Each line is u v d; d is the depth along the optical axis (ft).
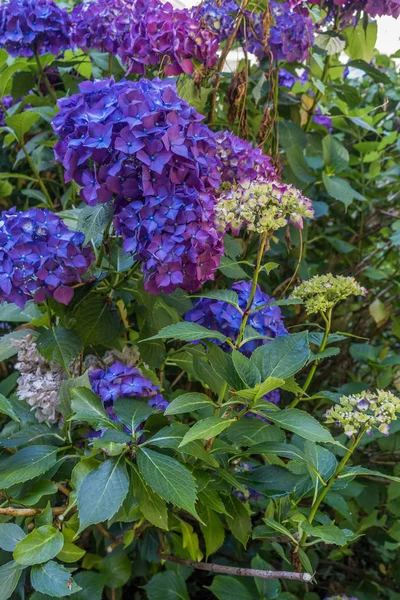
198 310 5.76
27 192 7.80
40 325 6.18
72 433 5.62
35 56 8.03
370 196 10.09
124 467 4.32
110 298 5.84
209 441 4.91
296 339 4.55
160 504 4.42
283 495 4.88
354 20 8.22
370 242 10.50
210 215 4.89
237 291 6.00
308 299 5.43
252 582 6.10
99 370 5.54
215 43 6.76
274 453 4.61
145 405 4.96
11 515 4.99
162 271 4.78
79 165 4.85
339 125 9.73
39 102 8.32
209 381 4.99
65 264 5.08
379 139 10.62
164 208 4.69
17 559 4.14
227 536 7.75
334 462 5.00
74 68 9.00
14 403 6.17
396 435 7.47
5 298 5.16
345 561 8.73
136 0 6.60
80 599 5.81
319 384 9.47
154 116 4.55
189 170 4.76
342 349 9.40
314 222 10.18
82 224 4.94
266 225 4.49
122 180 4.70
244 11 7.11
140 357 6.02
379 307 8.91
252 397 4.28
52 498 6.12
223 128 8.36
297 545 4.69
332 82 9.49
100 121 4.58
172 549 6.91
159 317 5.73
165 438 4.53
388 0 7.45
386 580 8.18
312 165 8.46
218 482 5.18
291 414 4.25
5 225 5.06
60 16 7.70
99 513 4.00
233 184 6.01
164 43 6.47
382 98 10.64
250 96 8.44
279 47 7.68
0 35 7.77
